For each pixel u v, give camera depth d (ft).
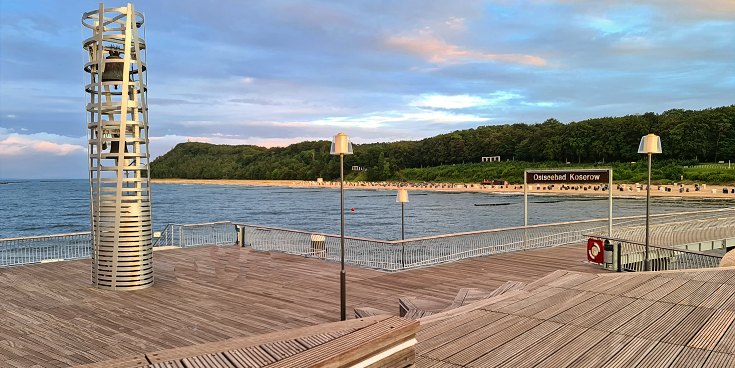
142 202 35.35
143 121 35.91
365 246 77.51
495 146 425.69
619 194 247.70
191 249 53.11
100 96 34.50
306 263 44.78
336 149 25.98
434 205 237.04
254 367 7.42
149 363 7.60
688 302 18.12
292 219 180.75
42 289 35.14
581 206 209.46
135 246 34.83
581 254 48.01
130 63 34.91
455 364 12.34
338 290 34.65
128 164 35.86
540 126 453.17
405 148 526.16
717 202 198.90
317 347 8.28
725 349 13.34
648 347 13.52
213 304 31.22
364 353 8.46
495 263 43.65
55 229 159.53
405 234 128.77
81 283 36.99
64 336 25.31
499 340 14.12
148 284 35.73
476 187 355.77
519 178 357.41
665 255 47.24
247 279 38.27
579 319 16.11
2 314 29.12
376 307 30.27
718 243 59.57
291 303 31.42
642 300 18.42
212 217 194.18
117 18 35.12
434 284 36.06
